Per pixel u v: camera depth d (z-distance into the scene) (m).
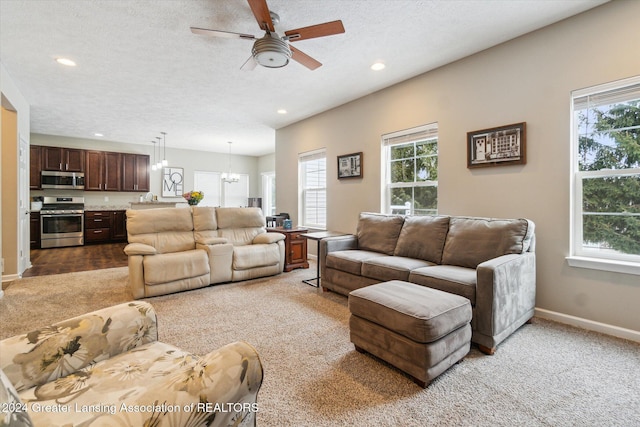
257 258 3.89
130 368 1.04
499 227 2.49
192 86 3.88
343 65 3.29
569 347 2.07
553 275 2.55
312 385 1.66
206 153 8.88
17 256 3.87
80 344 1.05
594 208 2.44
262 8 1.99
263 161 9.54
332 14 2.40
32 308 2.81
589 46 2.35
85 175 6.97
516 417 1.41
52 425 0.73
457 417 1.41
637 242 2.26
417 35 2.70
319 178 5.16
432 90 3.41
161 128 6.12
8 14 2.36
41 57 3.09
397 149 3.93
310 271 4.39
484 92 2.96
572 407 1.48
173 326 2.43
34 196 6.68
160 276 3.16
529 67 2.67
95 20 2.46
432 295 1.89
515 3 2.26
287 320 2.56
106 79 3.66
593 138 2.43
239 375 0.81
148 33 2.66
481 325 2.00
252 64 2.71
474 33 2.67
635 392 1.59
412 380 1.70
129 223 3.59
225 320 2.56
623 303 2.23
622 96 2.27
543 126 2.59
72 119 5.44
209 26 2.56
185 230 3.90
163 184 8.17
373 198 4.15
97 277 3.94
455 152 3.20
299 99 4.38
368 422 1.38
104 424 0.63
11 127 3.83
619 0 2.22
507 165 2.81
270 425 1.36
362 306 1.91
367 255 3.13
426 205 3.60
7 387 0.53
